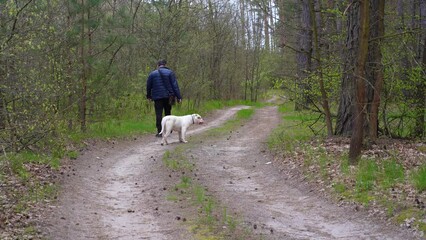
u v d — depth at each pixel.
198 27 27.95
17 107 10.59
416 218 6.57
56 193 8.67
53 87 11.51
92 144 14.17
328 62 13.19
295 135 15.05
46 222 6.98
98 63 15.32
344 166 9.65
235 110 33.12
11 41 9.75
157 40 24.05
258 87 47.91
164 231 6.82
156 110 16.50
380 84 11.35
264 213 7.73
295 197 8.71
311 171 10.01
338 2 13.38
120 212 7.87
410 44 13.06
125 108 20.75
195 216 7.48
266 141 14.84
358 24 12.08
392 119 13.41
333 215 7.49
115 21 15.70
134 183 9.96
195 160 12.14
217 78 38.00
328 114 13.54
